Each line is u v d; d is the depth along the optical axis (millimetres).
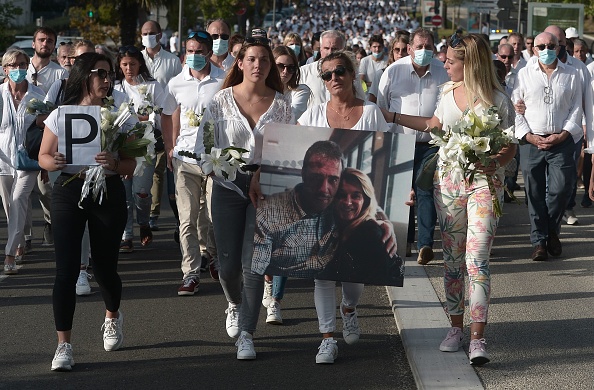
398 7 100000
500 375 5938
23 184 9211
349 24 76812
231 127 6508
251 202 6473
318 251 6277
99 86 6477
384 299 8227
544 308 7559
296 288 8695
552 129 9477
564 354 6348
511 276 8789
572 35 15383
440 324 7066
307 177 6273
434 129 6199
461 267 6477
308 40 42531
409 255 9703
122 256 10180
